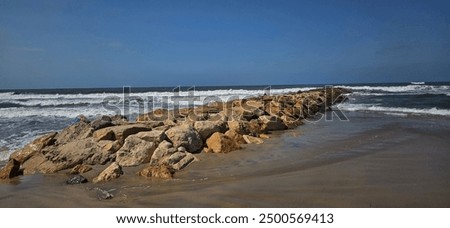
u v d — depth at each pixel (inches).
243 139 414.9
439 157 313.1
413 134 446.9
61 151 335.3
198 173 289.6
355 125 571.8
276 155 346.9
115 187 257.3
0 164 364.2
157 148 329.7
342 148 369.1
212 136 384.2
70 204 223.0
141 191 244.5
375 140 410.3
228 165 312.5
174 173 292.0
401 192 219.5
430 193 216.2
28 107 1103.6
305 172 274.7
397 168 277.6
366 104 1069.8
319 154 343.9
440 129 492.1
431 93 1504.7
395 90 1867.6
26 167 328.8
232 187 241.9
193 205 210.7
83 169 309.6
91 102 1302.9
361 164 293.6
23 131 595.5
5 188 265.9
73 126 409.7
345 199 210.8
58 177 294.4
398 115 729.6
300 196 218.4
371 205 200.5
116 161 327.0
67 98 1578.5
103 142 353.1
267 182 250.5
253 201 213.3
